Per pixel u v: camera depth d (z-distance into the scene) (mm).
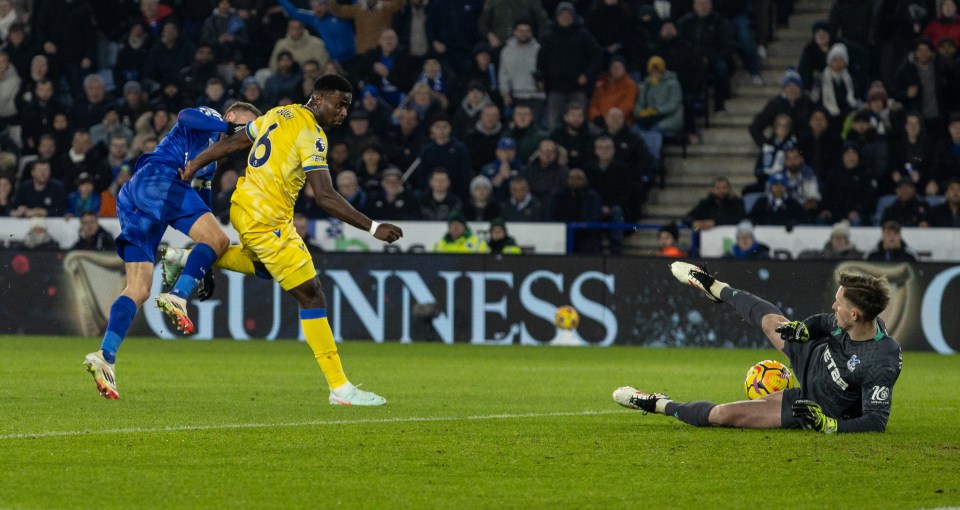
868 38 43406
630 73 44594
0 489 11367
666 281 36062
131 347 33250
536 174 39594
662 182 42719
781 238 36875
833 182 38781
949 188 36594
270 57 46625
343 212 17812
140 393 20438
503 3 44344
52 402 18625
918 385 24609
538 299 36438
